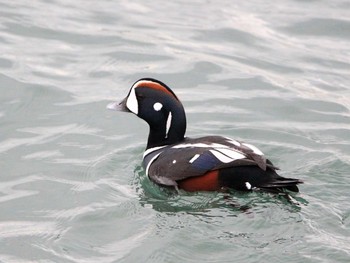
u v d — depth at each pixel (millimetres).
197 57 20234
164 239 12516
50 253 12352
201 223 12969
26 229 13117
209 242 12375
